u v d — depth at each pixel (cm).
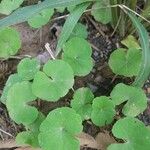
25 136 26
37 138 26
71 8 31
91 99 27
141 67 26
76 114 25
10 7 31
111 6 29
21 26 32
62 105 29
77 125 25
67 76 27
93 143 27
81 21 32
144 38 26
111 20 31
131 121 25
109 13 31
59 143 24
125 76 29
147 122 29
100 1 31
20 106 26
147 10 29
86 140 27
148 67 26
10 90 27
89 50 28
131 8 29
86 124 28
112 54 29
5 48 29
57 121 25
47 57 31
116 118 28
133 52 28
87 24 32
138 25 27
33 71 28
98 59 31
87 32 31
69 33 27
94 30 32
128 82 30
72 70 27
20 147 27
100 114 26
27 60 28
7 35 30
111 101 26
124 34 31
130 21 30
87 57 28
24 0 33
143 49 26
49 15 30
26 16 26
